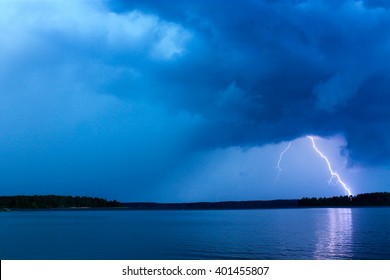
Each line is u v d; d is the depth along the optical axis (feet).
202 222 372.58
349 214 497.46
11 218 488.02
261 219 424.05
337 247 153.89
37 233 238.07
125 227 295.89
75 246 166.91
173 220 425.28
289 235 209.46
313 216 460.14
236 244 169.99
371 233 211.20
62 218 491.31
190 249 154.92
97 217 531.91
